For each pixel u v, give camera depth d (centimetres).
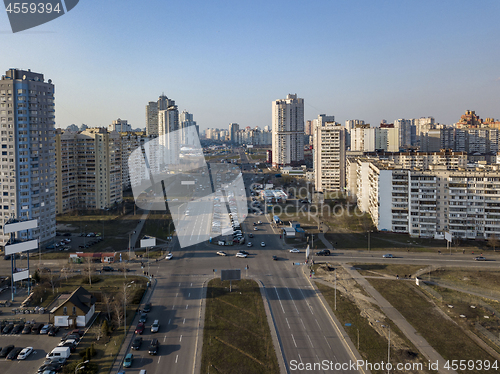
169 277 13600
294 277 13612
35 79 16888
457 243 17462
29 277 13038
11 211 16125
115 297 11638
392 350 8862
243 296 11894
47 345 9225
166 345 9094
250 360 8456
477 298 11781
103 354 8738
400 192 19388
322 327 9956
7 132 15962
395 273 14012
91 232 19675
